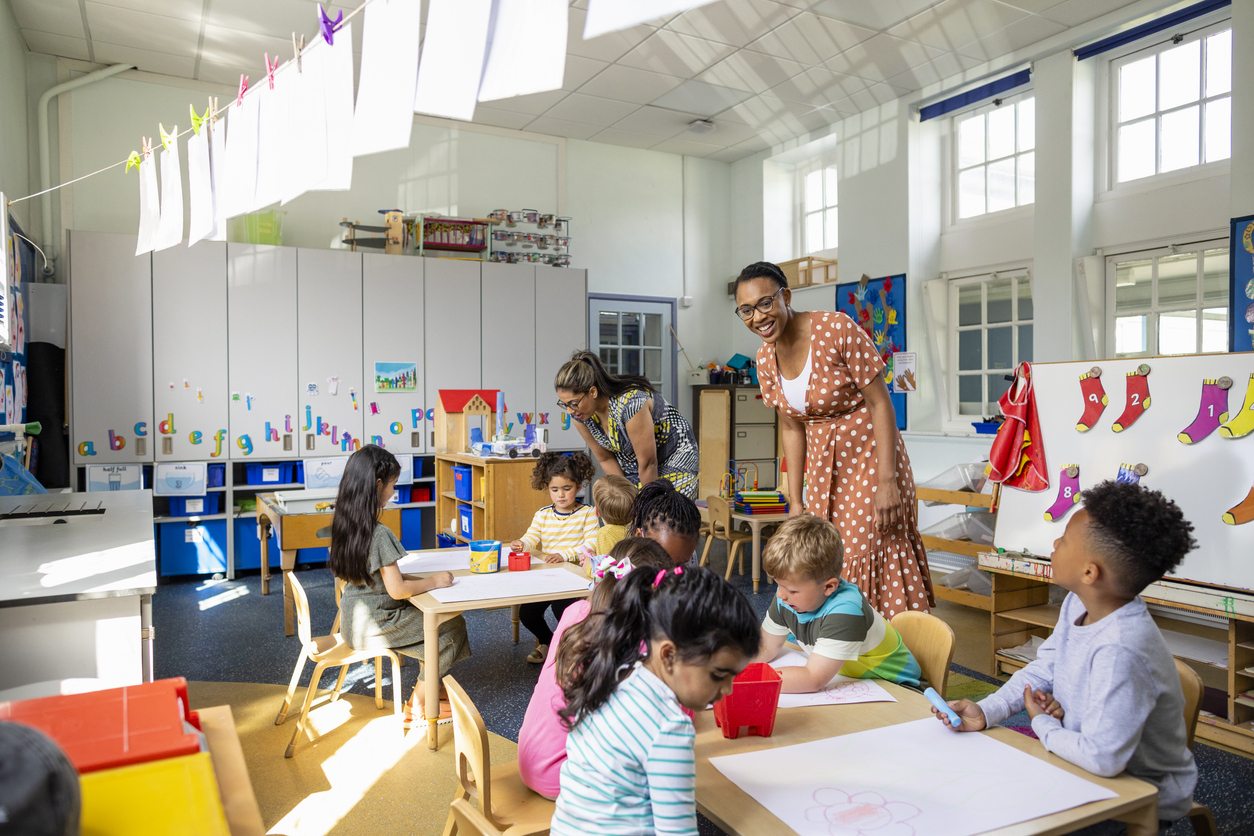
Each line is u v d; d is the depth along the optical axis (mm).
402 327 5910
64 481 5078
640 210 7594
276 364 5508
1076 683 1307
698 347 7934
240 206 2156
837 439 2285
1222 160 4430
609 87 6000
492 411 5297
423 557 3168
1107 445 2934
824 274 7082
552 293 6477
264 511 4527
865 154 6410
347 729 2869
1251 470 2570
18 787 499
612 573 1291
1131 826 1163
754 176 7754
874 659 1705
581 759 1147
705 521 5391
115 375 5078
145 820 717
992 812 1076
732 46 5254
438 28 1255
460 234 6355
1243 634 2617
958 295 5957
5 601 1731
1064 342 5047
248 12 4770
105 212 5570
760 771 1207
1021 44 5176
